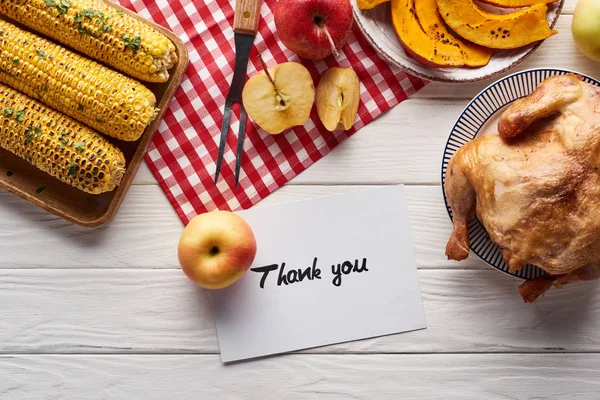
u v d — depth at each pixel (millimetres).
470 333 845
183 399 841
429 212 841
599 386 844
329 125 809
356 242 840
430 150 838
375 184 841
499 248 811
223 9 828
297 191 838
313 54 802
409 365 846
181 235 805
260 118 806
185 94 828
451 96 837
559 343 845
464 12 786
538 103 732
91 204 826
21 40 771
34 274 838
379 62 832
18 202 835
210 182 832
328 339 841
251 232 804
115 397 841
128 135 777
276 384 842
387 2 813
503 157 739
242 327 838
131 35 764
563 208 721
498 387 846
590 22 791
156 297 841
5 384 837
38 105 781
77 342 841
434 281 843
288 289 839
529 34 788
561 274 780
